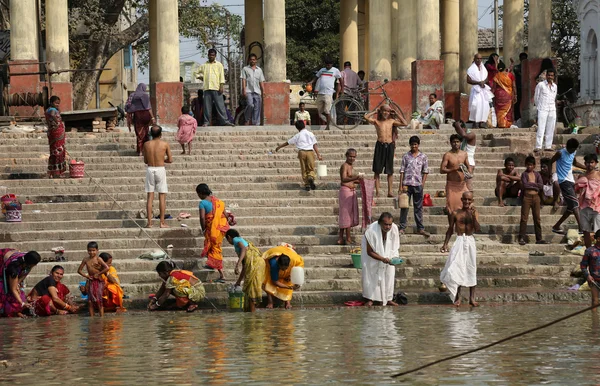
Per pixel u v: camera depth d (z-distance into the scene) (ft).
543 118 74.02
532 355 34.86
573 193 61.36
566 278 55.42
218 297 51.90
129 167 72.64
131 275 55.67
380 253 50.96
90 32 131.13
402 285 54.70
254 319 46.50
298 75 177.47
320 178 71.05
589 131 81.51
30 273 55.93
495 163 73.77
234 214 64.95
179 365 33.50
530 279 55.26
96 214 64.03
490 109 85.05
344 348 36.73
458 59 116.26
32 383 30.73
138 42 153.38
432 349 36.32
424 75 92.79
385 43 97.76
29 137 79.66
